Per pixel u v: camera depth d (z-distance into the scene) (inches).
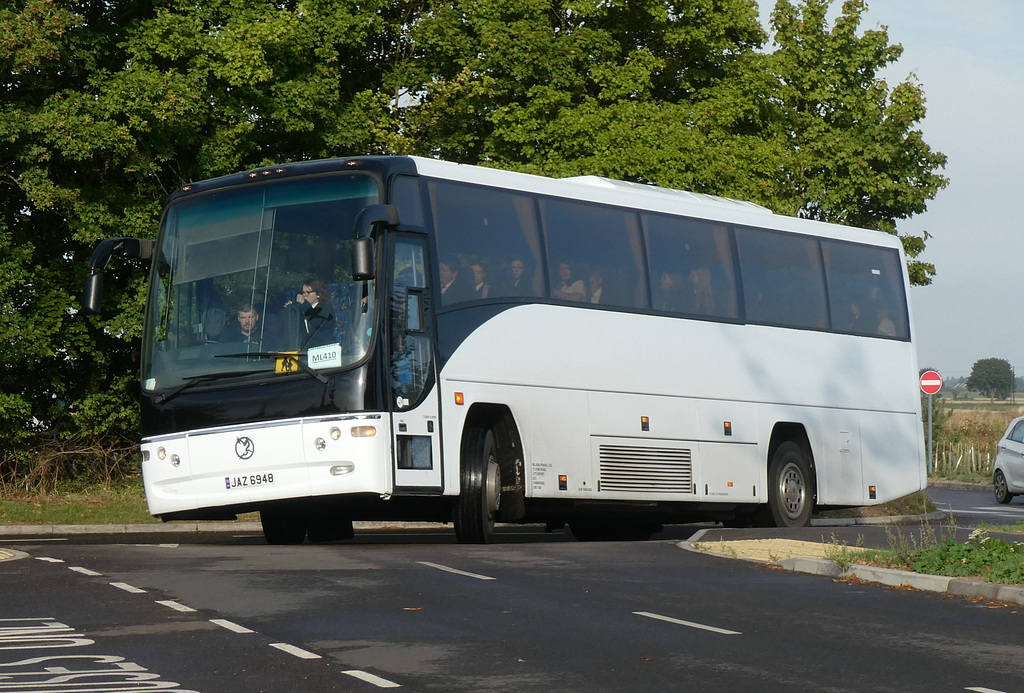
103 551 651.5
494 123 1382.9
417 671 356.5
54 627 417.4
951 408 2116.1
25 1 1125.1
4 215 1195.9
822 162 1648.6
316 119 1252.5
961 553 587.5
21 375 1222.3
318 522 790.5
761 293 891.4
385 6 1376.7
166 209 709.3
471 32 1435.8
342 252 666.2
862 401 950.4
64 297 1179.9
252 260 679.7
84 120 1108.5
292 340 661.3
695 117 1449.3
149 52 1198.9
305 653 379.2
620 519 932.6
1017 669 375.9
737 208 893.8
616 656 382.9
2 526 956.0
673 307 831.1
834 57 1706.4
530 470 733.3
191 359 677.9
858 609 490.0
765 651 396.8
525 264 747.4
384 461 648.4
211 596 482.9
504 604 474.6
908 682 354.6
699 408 837.8
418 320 678.5
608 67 1429.6
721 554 671.1
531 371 738.8
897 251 999.0
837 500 931.3
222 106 1208.2
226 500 663.1
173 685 335.6
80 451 1203.9
